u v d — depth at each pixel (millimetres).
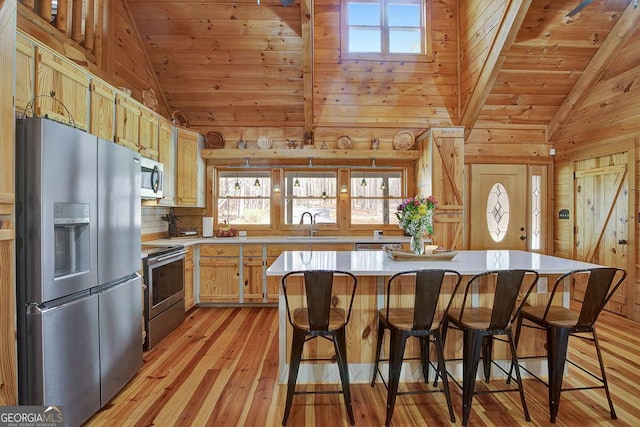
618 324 3578
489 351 2387
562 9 3643
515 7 3348
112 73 3367
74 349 1808
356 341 2420
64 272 1808
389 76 4570
